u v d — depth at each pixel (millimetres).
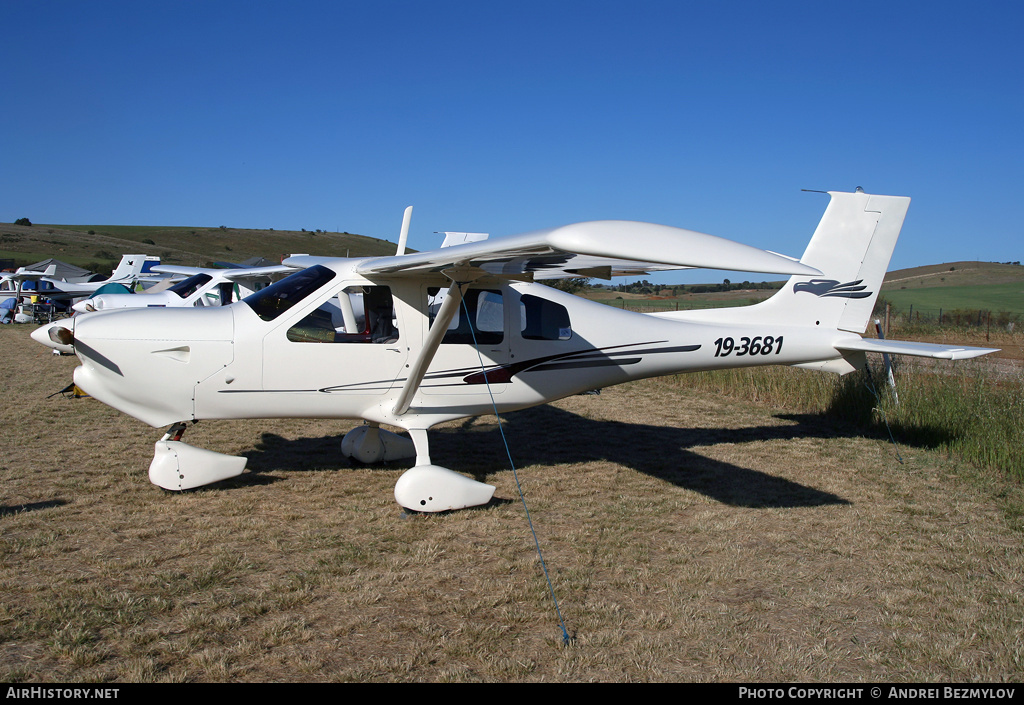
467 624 3111
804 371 9641
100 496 4781
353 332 5062
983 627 3223
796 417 8570
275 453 6211
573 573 3727
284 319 4926
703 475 5816
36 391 9234
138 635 2902
